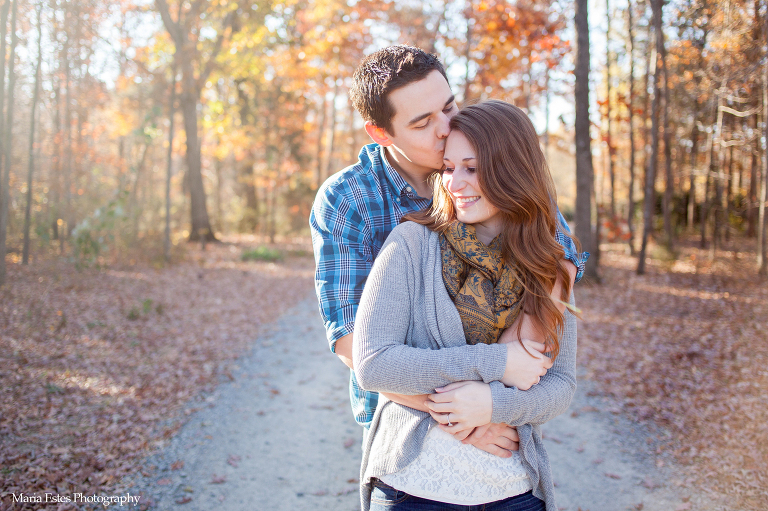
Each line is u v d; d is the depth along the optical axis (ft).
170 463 12.42
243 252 51.93
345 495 11.46
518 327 4.08
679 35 40.29
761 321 25.17
